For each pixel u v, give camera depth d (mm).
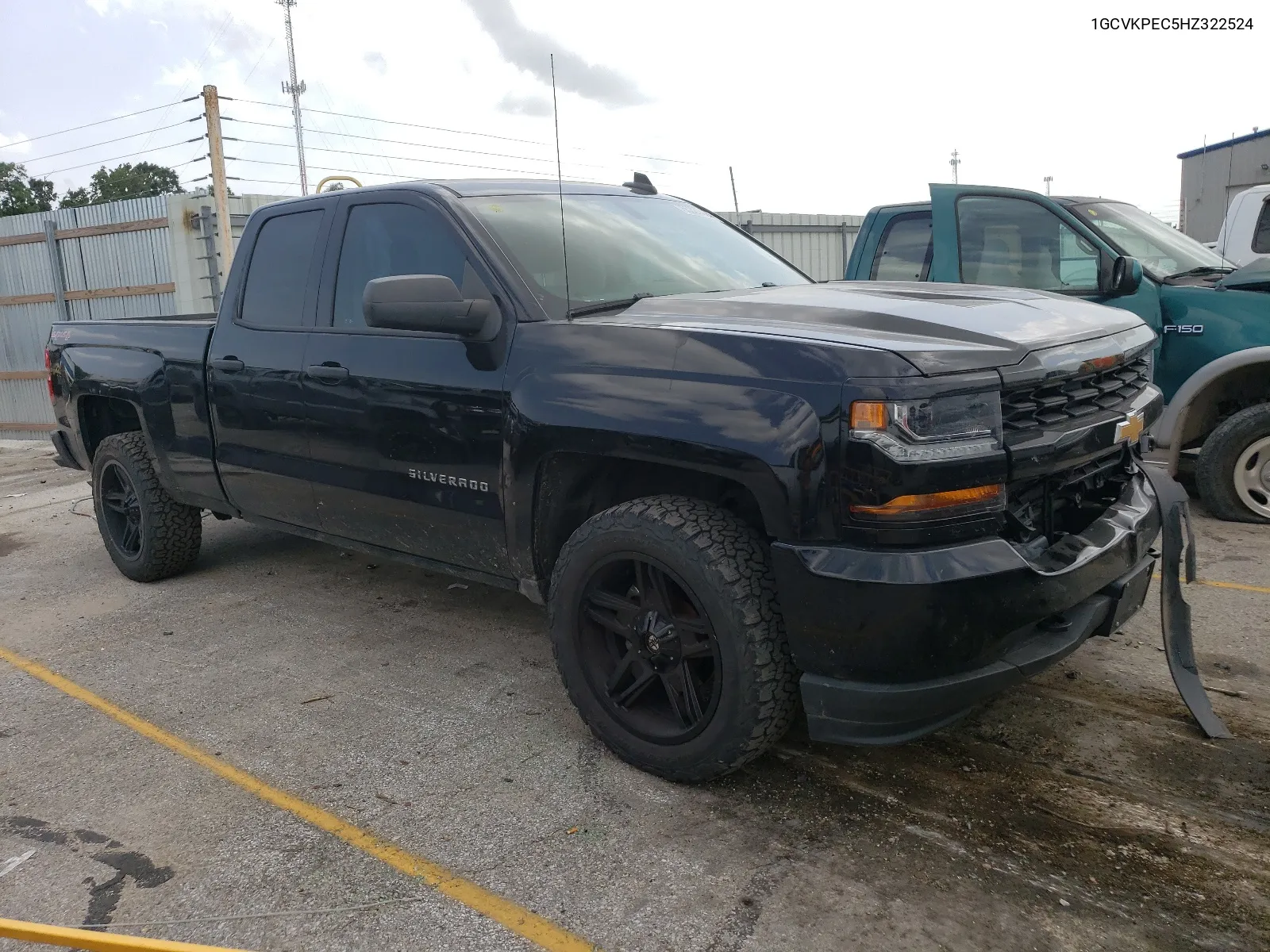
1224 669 3469
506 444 3014
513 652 3934
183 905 2373
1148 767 2834
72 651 4195
